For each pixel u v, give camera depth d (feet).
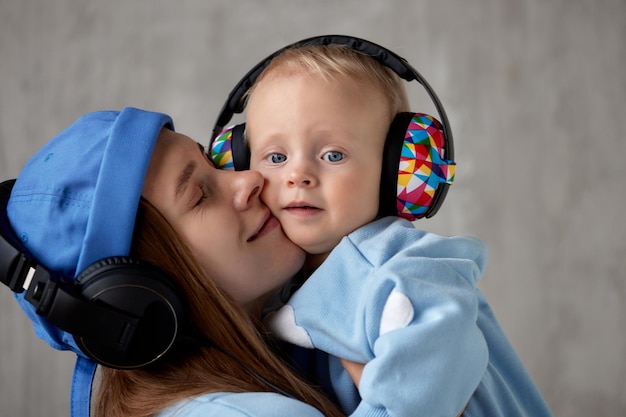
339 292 3.02
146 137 2.92
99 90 8.56
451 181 3.32
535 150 8.61
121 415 2.92
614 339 8.58
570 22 8.59
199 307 2.90
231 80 8.54
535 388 3.55
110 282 2.68
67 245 2.84
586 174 8.57
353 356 2.89
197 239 3.02
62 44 8.64
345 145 3.18
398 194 3.26
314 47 3.49
